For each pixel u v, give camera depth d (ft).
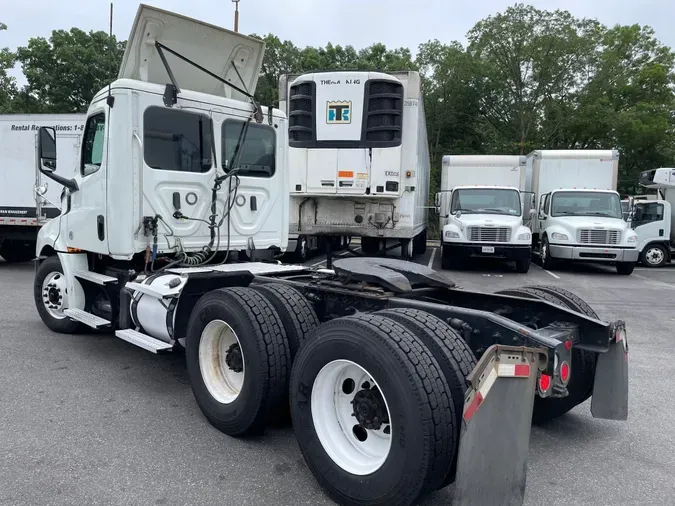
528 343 10.79
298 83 36.63
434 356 10.02
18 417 14.32
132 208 16.70
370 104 35.94
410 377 9.36
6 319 25.21
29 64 102.22
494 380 9.05
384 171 36.27
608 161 55.52
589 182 56.08
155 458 12.27
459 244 47.55
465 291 14.84
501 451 9.12
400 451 9.43
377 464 10.19
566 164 56.39
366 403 10.49
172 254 18.01
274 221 20.65
